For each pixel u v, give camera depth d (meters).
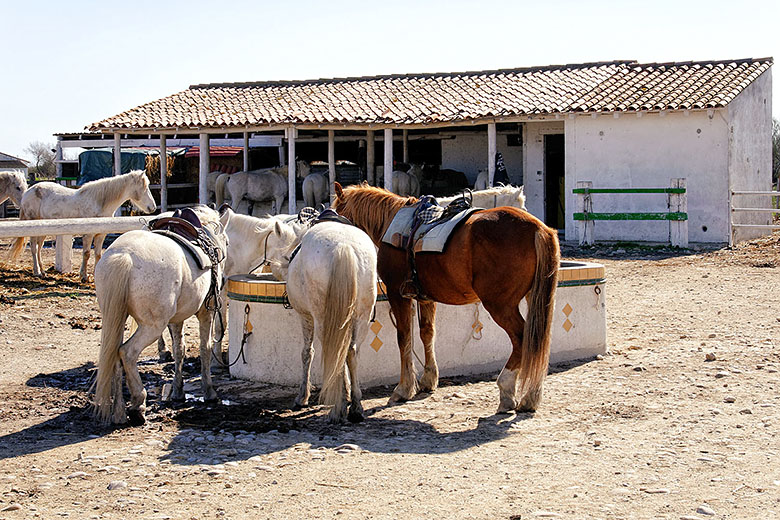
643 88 22.77
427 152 27.89
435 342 9.25
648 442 6.43
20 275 16.39
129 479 5.83
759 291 13.94
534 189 24.14
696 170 20.95
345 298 6.93
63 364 9.95
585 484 5.52
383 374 9.01
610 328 11.67
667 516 4.91
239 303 9.32
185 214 8.15
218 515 5.12
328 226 7.57
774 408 7.27
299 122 22.94
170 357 10.36
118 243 7.21
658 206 21.22
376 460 6.18
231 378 9.43
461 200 8.20
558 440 6.60
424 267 7.95
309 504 5.28
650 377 8.68
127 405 7.95
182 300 7.50
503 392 7.56
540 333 7.18
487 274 7.40
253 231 9.88
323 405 8.06
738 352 9.60
